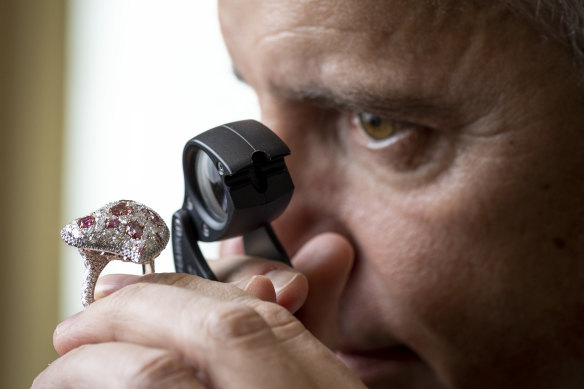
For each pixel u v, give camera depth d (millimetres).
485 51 315
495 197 329
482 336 350
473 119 323
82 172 676
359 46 319
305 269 345
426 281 344
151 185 665
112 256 291
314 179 353
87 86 665
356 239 353
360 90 324
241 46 353
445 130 328
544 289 340
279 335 276
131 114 663
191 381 267
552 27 313
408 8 313
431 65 317
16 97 661
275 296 301
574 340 347
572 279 338
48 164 675
